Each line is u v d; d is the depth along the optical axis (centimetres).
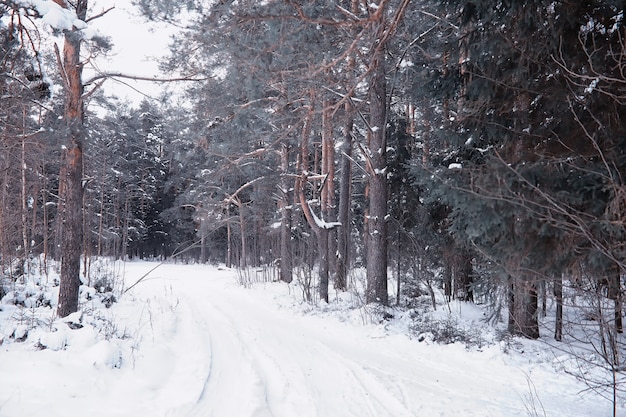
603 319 374
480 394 622
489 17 577
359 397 591
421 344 952
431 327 1040
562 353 809
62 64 956
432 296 1420
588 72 504
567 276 498
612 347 383
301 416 517
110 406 504
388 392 613
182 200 2520
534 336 921
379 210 1329
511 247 559
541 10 536
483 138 716
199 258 5122
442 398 598
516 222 578
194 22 502
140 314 1225
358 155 2244
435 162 1191
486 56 619
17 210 1664
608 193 489
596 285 406
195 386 608
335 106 559
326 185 1997
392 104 1648
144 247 5253
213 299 1744
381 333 1047
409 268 1630
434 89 739
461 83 713
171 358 775
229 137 1004
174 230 4991
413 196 1628
